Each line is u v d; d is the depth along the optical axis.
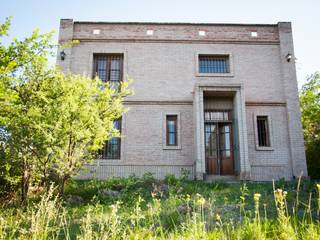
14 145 9.48
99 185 11.93
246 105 16.62
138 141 15.94
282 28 17.75
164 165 15.62
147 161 15.69
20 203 9.29
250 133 16.27
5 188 10.91
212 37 17.53
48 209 5.37
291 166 15.95
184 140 16.03
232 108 16.19
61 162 9.69
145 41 17.33
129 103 16.41
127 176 15.19
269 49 17.56
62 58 16.62
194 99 15.59
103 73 17.20
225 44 17.53
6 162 9.97
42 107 10.08
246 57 17.39
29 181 10.37
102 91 11.26
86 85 10.72
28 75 10.52
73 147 10.07
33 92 10.16
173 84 16.80
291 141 16.14
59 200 9.31
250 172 15.02
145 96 16.55
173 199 8.48
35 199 9.74
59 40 16.91
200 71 17.39
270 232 4.75
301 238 4.50
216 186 11.38
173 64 17.08
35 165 10.18
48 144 9.38
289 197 8.65
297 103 16.67
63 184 9.99
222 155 15.94
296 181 13.51
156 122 16.23
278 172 15.79
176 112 16.41
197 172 14.33
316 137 22.44
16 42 8.48
